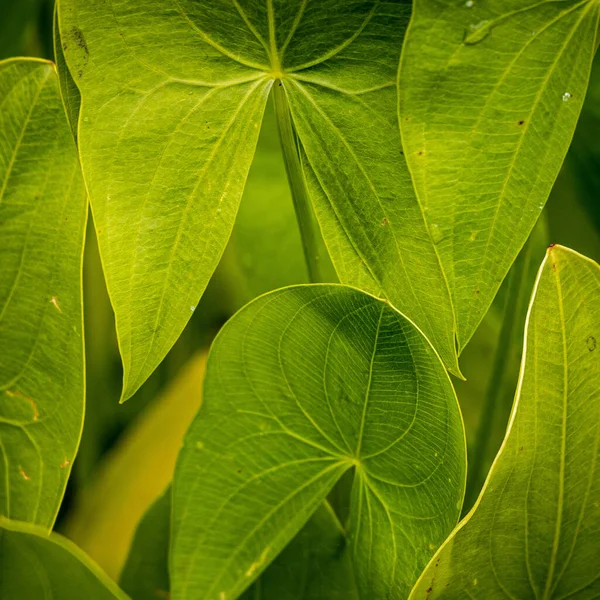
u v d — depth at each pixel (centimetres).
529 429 78
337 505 89
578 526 80
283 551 86
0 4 100
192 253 80
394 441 80
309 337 79
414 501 80
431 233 78
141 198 79
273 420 80
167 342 80
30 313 82
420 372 78
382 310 77
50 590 82
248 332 78
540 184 77
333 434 80
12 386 83
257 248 101
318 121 79
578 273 76
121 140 78
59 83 78
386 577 82
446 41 75
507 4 75
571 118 77
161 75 78
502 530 79
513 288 89
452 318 79
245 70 79
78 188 81
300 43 78
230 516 79
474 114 76
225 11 78
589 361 78
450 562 79
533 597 82
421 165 77
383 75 78
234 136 79
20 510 84
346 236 80
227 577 79
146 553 88
